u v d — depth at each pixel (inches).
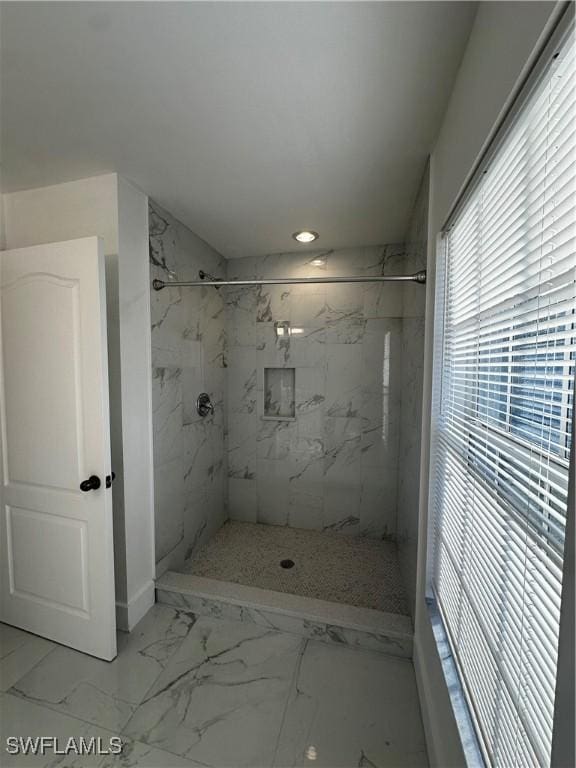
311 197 66.1
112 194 58.8
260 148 51.3
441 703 39.2
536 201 23.2
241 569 80.9
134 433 64.0
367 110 43.2
